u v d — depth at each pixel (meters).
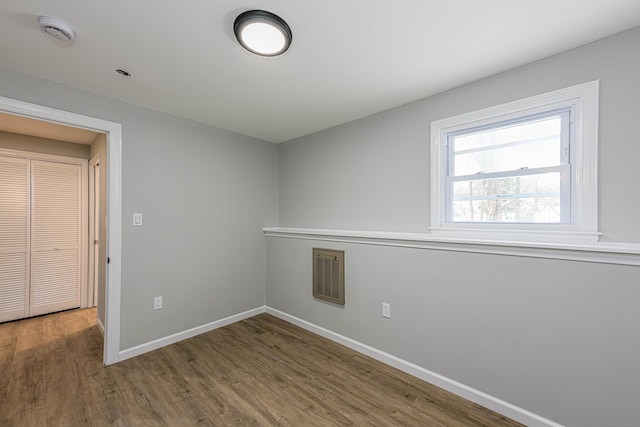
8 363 2.33
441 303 2.04
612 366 1.43
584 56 1.64
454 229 2.16
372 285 2.47
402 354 2.26
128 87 2.14
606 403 1.45
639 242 1.49
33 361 2.37
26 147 3.35
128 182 2.43
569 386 1.55
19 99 1.91
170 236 2.71
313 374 2.19
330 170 3.09
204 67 1.86
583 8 1.33
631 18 1.41
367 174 2.74
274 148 3.73
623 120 1.53
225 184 3.17
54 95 2.05
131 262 2.44
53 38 1.55
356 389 2.01
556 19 1.41
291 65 1.83
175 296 2.74
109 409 1.78
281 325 3.18
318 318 2.94
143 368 2.26
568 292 1.55
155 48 1.65
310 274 3.03
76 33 1.50
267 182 3.63
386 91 2.21
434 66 1.85
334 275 2.76
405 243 2.23
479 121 2.06
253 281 3.46
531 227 1.86
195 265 2.90
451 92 2.18
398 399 1.90
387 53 1.71
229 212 3.21
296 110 2.60
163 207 2.66
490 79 1.99
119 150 2.37
